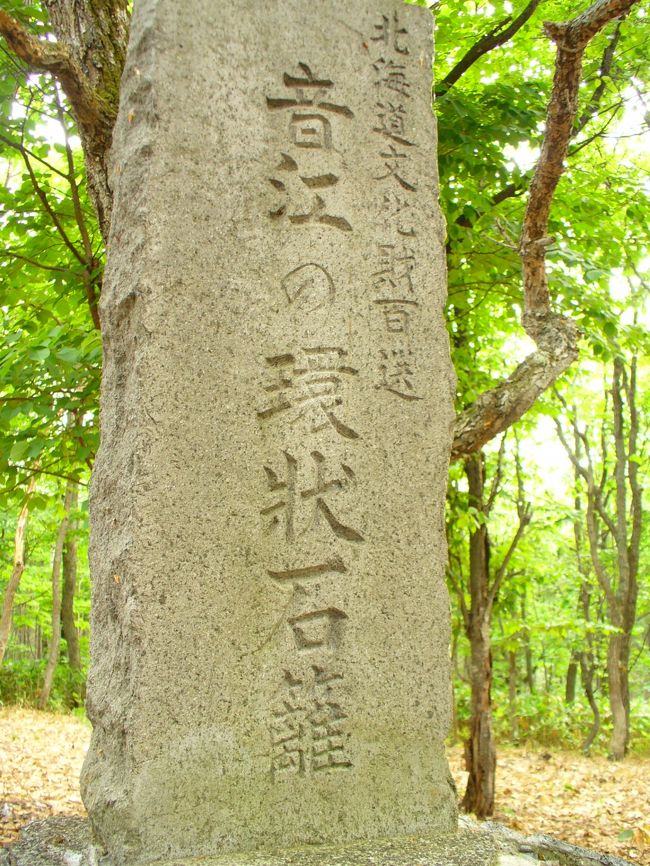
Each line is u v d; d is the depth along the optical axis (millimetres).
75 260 5316
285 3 3178
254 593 2807
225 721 2703
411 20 3416
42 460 5383
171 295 2811
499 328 7520
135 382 2748
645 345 6211
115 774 2605
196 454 2775
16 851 2725
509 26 6277
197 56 2973
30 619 16047
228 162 2973
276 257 3010
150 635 2633
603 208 6270
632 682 17781
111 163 3041
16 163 7203
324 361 3035
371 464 3068
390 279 3205
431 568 3113
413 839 2836
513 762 11086
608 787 9062
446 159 5918
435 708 3037
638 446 14602
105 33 4004
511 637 9469
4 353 4441
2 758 8258
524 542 9758
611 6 3471
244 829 2670
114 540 2729
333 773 2836
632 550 12766
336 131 3191
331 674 2895
